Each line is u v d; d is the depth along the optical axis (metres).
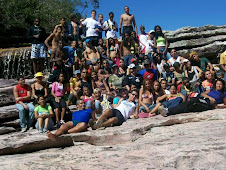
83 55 10.91
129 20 12.14
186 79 8.31
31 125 7.54
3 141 6.02
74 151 5.21
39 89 7.77
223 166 3.54
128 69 9.55
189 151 4.01
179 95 7.49
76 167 4.11
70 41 11.50
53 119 7.87
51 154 4.91
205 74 8.83
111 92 8.52
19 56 11.97
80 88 8.62
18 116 7.80
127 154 4.55
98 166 4.04
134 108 7.21
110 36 12.25
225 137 4.77
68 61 10.07
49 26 17.81
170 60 10.66
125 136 5.70
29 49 12.12
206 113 6.73
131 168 3.79
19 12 16.98
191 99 7.14
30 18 17.39
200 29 14.30
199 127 5.92
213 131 5.45
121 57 11.09
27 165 4.35
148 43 11.79
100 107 7.38
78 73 8.80
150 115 7.25
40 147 5.52
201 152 3.95
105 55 11.28
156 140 5.34
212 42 13.69
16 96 7.52
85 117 6.25
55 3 19.58
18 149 5.34
